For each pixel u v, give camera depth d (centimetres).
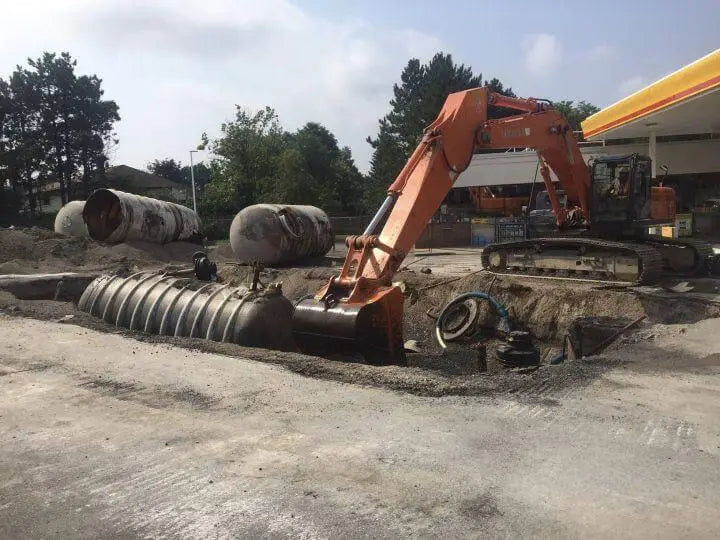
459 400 541
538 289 1205
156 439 450
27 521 333
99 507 347
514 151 3488
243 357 719
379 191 5159
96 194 2012
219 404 534
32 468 402
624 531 313
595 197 1252
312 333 855
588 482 371
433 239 3003
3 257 1809
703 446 430
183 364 679
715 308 945
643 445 432
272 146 5272
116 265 1775
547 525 320
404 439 445
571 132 1238
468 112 1009
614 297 1079
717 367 643
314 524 323
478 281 1323
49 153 5209
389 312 850
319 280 1583
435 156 957
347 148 8156
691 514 330
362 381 607
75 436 459
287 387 586
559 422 481
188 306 961
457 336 1177
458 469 391
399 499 351
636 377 613
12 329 870
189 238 2261
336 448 428
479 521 325
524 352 873
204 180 10275
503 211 3434
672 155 3103
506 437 448
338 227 4628
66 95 5238
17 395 564
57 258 1838
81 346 768
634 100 2066
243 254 1833
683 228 2361
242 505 345
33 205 5125
